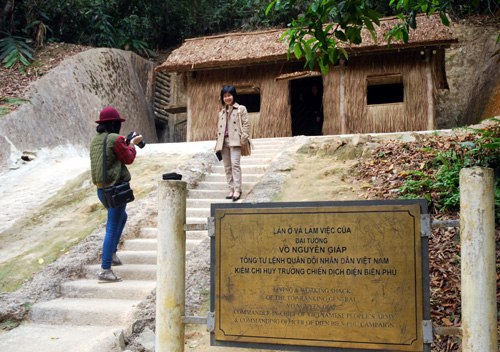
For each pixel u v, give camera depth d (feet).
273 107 38.70
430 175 19.01
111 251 15.53
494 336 7.45
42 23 45.52
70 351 11.76
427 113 35.19
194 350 11.54
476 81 44.65
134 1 57.72
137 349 11.92
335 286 8.32
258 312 8.68
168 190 9.29
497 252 14.06
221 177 24.45
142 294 14.62
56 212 23.18
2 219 23.17
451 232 15.21
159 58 61.82
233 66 38.40
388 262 8.11
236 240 8.95
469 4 20.53
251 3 60.18
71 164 32.58
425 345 7.88
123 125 46.62
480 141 20.16
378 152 22.89
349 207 8.39
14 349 12.14
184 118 58.65
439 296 12.60
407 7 16.11
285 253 8.64
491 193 7.60
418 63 35.78
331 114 37.50
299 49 14.87
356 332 8.15
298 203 8.68
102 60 46.50
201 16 63.77
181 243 9.33
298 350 8.44
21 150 33.12
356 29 14.53
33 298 14.82
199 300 13.43
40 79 38.75
